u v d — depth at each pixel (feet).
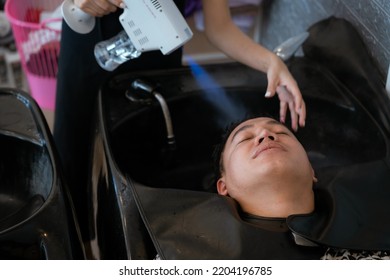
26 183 4.27
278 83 4.46
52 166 3.81
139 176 4.59
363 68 4.53
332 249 3.53
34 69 6.44
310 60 4.97
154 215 3.60
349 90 4.61
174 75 4.81
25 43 6.26
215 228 3.52
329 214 3.69
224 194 4.04
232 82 4.78
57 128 5.18
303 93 4.63
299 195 3.78
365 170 4.05
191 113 4.72
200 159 4.84
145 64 4.90
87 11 4.01
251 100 4.79
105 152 4.05
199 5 6.85
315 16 5.48
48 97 6.66
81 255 3.67
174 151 4.68
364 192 3.92
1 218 4.23
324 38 4.91
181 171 4.76
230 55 4.76
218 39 4.73
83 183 5.30
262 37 6.85
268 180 3.71
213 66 4.93
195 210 3.62
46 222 3.42
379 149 4.32
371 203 3.84
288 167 3.70
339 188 3.92
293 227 3.45
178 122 4.71
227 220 3.54
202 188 4.73
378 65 4.52
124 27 3.99
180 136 4.76
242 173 3.81
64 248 3.40
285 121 4.76
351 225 3.64
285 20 6.16
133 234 3.60
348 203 3.81
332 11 5.17
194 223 3.56
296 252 3.44
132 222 3.65
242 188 3.82
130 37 4.01
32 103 4.26
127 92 4.57
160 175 4.70
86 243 4.68
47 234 3.38
